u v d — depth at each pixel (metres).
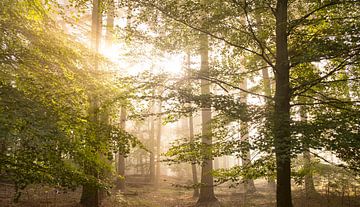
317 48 6.39
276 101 7.27
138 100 7.79
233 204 14.65
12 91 5.42
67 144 5.72
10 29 6.07
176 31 8.65
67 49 6.93
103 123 7.14
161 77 7.77
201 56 11.39
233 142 7.06
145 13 7.98
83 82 7.17
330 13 7.95
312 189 12.95
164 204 16.11
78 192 14.81
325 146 5.73
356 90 8.45
